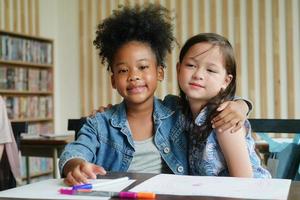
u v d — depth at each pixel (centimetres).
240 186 81
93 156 117
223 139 102
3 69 403
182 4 448
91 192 79
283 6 414
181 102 121
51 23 495
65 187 85
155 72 123
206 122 108
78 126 158
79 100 488
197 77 111
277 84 415
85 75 485
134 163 119
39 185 88
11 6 443
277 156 154
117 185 84
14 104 415
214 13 439
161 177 91
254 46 424
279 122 142
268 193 75
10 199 76
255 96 422
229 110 104
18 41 418
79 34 488
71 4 493
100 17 480
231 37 433
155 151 119
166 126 121
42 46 455
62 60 494
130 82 119
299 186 83
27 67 440
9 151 223
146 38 123
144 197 74
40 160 428
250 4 425
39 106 451
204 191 77
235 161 101
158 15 130
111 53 124
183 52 116
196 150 111
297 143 148
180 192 77
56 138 285
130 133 120
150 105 121
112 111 125
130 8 132
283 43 414
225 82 115
